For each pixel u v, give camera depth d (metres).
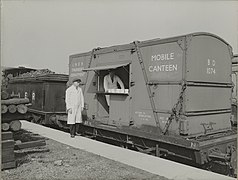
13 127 6.38
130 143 8.30
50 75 14.61
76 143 8.45
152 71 7.70
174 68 7.07
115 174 5.39
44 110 14.24
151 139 7.31
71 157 6.70
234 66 8.91
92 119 10.26
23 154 6.88
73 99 9.59
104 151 7.39
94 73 10.30
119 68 9.14
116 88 9.29
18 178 5.05
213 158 6.45
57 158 6.59
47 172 5.46
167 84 7.22
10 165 5.59
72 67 11.96
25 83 17.30
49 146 7.95
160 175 5.34
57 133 10.34
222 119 7.73
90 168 5.78
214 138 6.65
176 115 6.93
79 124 10.37
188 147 6.33
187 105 6.77
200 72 7.10
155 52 7.63
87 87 10.75
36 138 9.10
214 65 7.52
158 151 7.31
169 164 6.13
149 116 7.71
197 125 6.98
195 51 6.98
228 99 7.98
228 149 6.74
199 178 5.16
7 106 6.31
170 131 7.08
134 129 7.98
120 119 8.78
